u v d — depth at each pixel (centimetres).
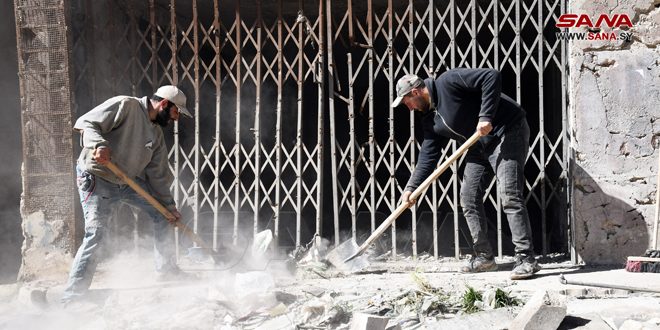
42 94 623
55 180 623
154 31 664
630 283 484
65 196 622
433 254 693
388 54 646
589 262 590
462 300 459
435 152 555
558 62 614
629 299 460
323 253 614
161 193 557
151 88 696
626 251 583
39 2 620
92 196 522
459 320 418
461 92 527
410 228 805
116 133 522
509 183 533
